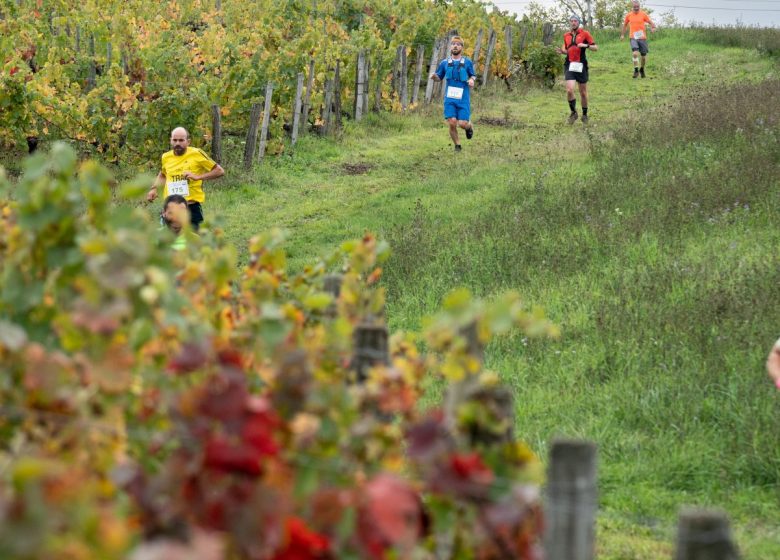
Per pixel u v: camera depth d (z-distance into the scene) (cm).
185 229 1434
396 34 8319
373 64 7406
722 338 2508
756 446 2003
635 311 2802
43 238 986
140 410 967
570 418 2252
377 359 1202
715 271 3044
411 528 852
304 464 855
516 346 2673
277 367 957
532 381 2486
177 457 826
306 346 1128
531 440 2138
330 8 8588
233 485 798
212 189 5294
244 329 1175
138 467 859
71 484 674
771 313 2655
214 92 5912
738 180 3928
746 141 4641
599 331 2677
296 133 6281
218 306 1234
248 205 5022
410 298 3175
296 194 5262
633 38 8738
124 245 902
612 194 4056
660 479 1980
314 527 837
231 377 847
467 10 9256
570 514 850
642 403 2241
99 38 6178
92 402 923
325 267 1478
